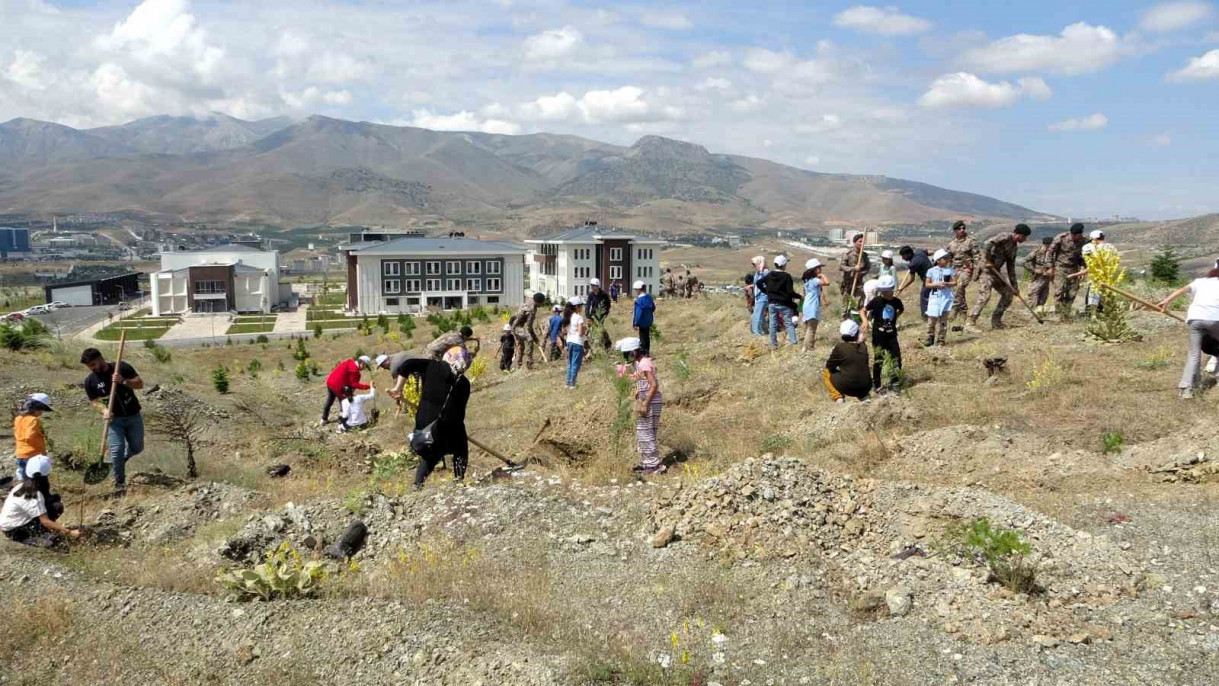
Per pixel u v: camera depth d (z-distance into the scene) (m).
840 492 7.50
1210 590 5.32
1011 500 7.06
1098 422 9.30
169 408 14.58
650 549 6.85
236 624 5.85
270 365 42.31
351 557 7.14
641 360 9.20
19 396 14.90
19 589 6.59
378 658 5.25
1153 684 4.39
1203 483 7.36
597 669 4.83
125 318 101.06
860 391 11.20
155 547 7.79
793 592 5.87
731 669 4.91
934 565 6.13
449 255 105.62
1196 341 9.55
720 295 37.03
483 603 5.89
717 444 10.55
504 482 8.79
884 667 4.83
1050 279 15.91
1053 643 4.90
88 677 5.40
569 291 98.44
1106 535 6.46
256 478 10.55
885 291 11.37
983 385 11.68
